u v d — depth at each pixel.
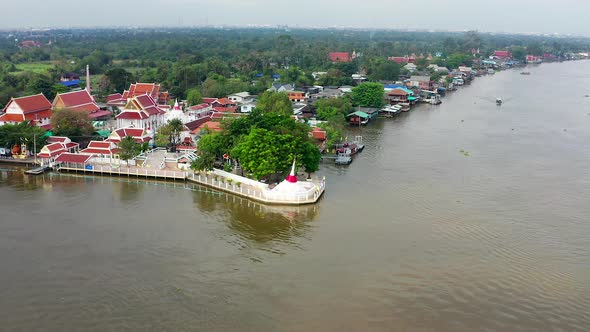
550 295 69.12
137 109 148.12
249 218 94.00
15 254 77.19
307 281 71.12
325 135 143.12
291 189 101.31
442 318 63.34
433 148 150.38
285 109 165.38
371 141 158.75
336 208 99.69
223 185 107.94
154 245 81.31
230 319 62.06
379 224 92.00
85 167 118.19
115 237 83.88
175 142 141.00
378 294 68.25
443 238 86.44
